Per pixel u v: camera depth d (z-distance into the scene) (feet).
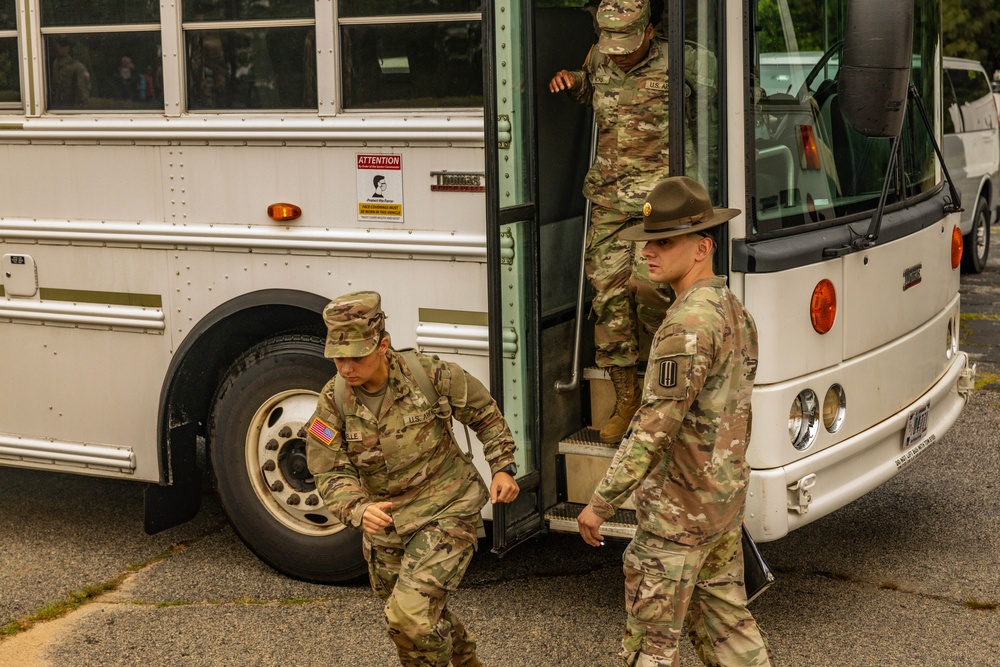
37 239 17.53
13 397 18.19
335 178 15.58
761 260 13.62
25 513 20.04
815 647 14.34
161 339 17.01
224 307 16.34
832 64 15.29
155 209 16.71
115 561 17.78
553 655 14.24
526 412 14.65
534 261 14.66
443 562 11.34
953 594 15.84
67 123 16.96
